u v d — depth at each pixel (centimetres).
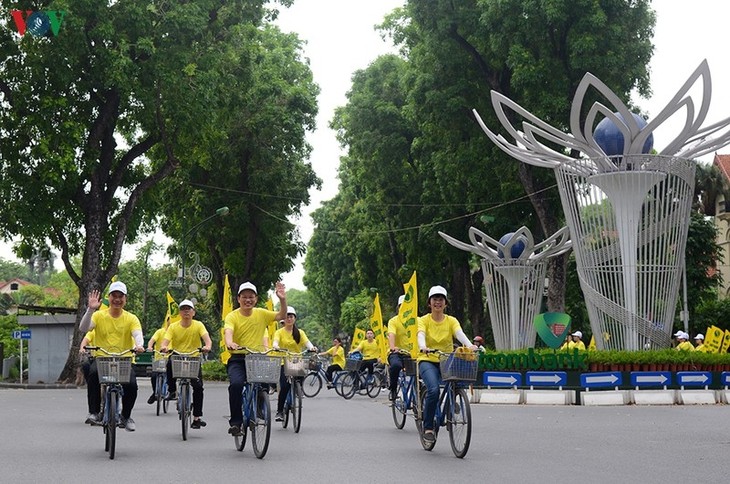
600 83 2286
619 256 2353
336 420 1719
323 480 916
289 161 4734
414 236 4566
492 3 3328
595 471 976
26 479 926
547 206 3566
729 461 1058
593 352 2206
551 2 3161
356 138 4722
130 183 3759
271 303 2111
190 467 1018
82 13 3112
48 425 1583
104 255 3816
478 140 3653
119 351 1165
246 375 1131
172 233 4947
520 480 912
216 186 4669
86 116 3403
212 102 3359
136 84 3206
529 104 3500
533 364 2227
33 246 3669
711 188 5456
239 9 3566
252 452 1166
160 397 1836
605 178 2345
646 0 3338
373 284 5709
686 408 2034
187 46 3331
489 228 3919
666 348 2342
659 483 891
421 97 3719
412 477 935
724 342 2925
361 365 2564
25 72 3206
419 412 1212
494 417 1770
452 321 1177
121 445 1256
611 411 1944
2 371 4725
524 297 3131
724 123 2338
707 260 4819
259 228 4691
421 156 4434
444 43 3594
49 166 3172
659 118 2277
